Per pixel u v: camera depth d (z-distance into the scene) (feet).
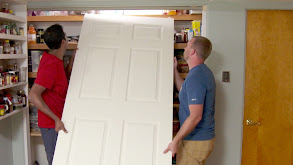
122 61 7.05
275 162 7.80
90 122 6.52
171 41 7.30
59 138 6.34
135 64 7.01
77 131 6.43
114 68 6.99
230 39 7.48
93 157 6.20
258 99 7.64
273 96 7.62
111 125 6.47
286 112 7.64
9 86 7.13
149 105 6.59
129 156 6.18
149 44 7.26
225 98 7.63
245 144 7.79
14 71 7.50
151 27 7.54
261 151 7.79
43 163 9.59
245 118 7.70
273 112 7.66
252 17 7.45
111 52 7.19
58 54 6.96
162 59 7.07
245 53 7.52
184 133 5.67
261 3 7.33
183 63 8.01
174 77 7.55
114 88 6.79
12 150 8.50
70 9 7.83
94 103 6.65
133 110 6.56
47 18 8.71
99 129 6.44
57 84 6.81
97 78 6.90
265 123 7.70
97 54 7.17
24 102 8.09
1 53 6.96
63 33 6.92
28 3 7.79
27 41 8.20
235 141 7.75
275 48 7.50
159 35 7.39
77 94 6.77
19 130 8.39
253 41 7.50
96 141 6.33
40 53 8.46
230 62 7.54
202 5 7.47
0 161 7.88
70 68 7.81
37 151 9.53
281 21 7.43
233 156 7.80
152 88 6.75
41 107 6.26
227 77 7.56
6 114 7.08
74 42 8.50
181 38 8.04
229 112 7.67
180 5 7.51
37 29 8.74
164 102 6.61
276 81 7.59
